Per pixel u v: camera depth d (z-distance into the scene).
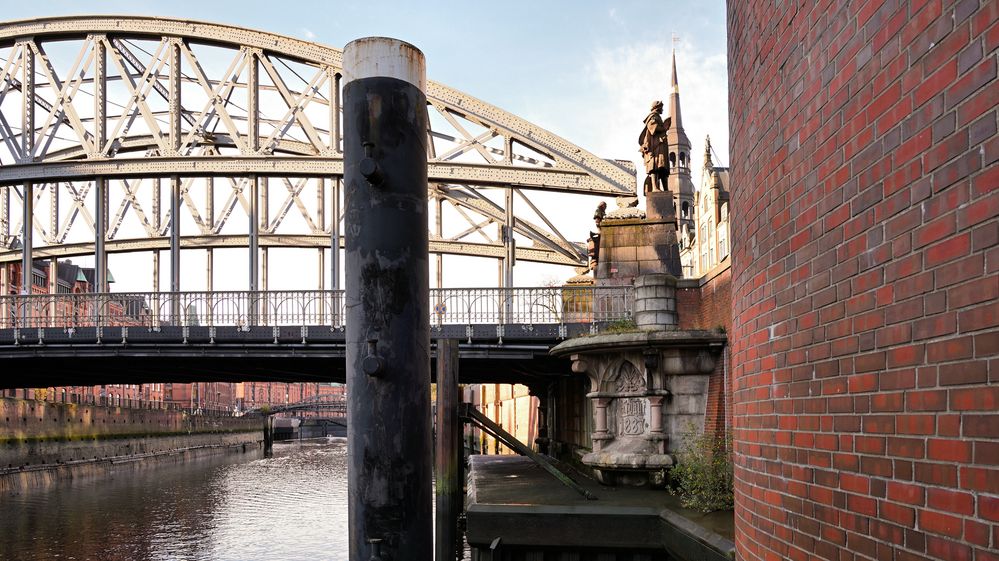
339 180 35.12
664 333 14.68
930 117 2.80
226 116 37.12
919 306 2.86
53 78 38.59
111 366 26.16
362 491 5.52
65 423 58.81
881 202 3.14
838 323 3.53
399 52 5.82
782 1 4.30
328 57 37.47
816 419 3.76
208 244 53.34
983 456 2.48
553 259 47.81
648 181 21.95
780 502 4.26
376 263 5.59
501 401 57.03
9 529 31.09
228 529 31.48
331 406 129.50
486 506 12.55
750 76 4.97
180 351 23.97
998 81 2.43
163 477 59.41
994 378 2.43
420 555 5.54
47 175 35.75
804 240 3.94
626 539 12.08
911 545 2.89
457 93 35.56
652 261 21.27
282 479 57.44
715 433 14.15
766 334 4.55
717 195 80.19
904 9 2.97
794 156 4.09
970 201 2.57
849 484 3.40
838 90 3.55
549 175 34.62
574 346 15.75
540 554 12.29
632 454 14.98
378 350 5.55
